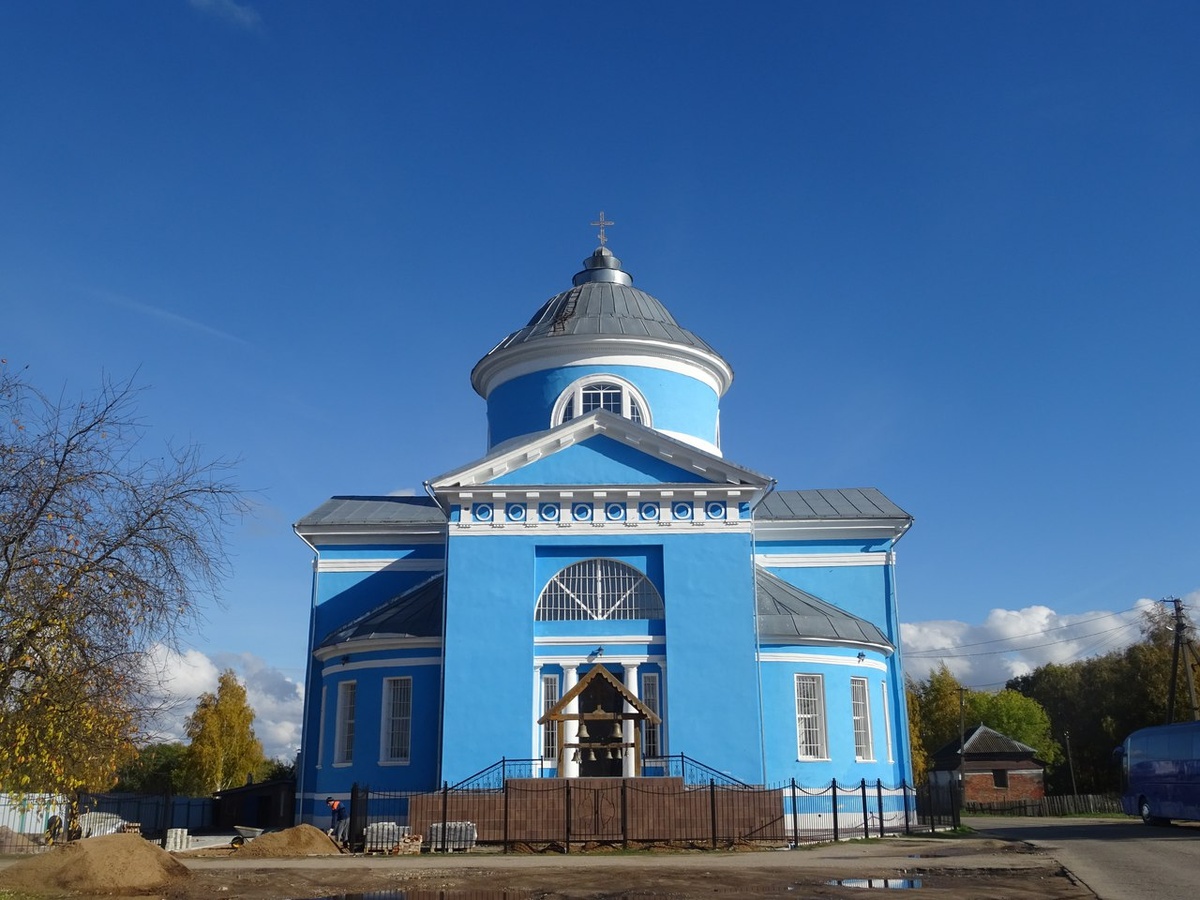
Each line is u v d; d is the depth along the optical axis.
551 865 21.42
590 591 31.69
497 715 30.05
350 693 33.78
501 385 39.09
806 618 32.81
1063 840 28.30
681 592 31.09
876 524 37.47
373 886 17.98
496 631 30.73
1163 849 24.72
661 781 26.61
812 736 31.97
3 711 15.73
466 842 25.72
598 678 28.89
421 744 31.47
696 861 22.11
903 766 34.84
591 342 37.53
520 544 31.47
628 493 31.67
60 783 16.31
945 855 23.30
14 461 16.81
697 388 38.75
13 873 18.19
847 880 18.31
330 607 38.06
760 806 26.58
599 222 44.44
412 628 32.53
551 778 27.69
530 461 32.31
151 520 17.73
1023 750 73.69
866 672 33.59
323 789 33.19
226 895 16.98
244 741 68.94
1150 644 76.62
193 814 42.34
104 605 16.52
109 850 18.33
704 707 30.19
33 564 16.17
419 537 38.72
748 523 31.58
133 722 17.11
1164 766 35.78
